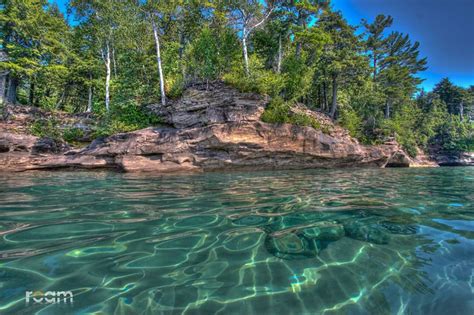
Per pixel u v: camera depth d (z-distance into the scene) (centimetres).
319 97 2609
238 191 559
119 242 246
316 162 1413
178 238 258
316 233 278
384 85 2931
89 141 1459
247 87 1381
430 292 167
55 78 2066
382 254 224
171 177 888
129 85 1639
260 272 191
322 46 1916
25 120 1484
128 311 146
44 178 831
